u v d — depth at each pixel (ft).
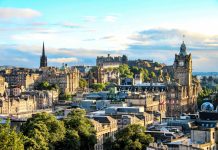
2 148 606.96
